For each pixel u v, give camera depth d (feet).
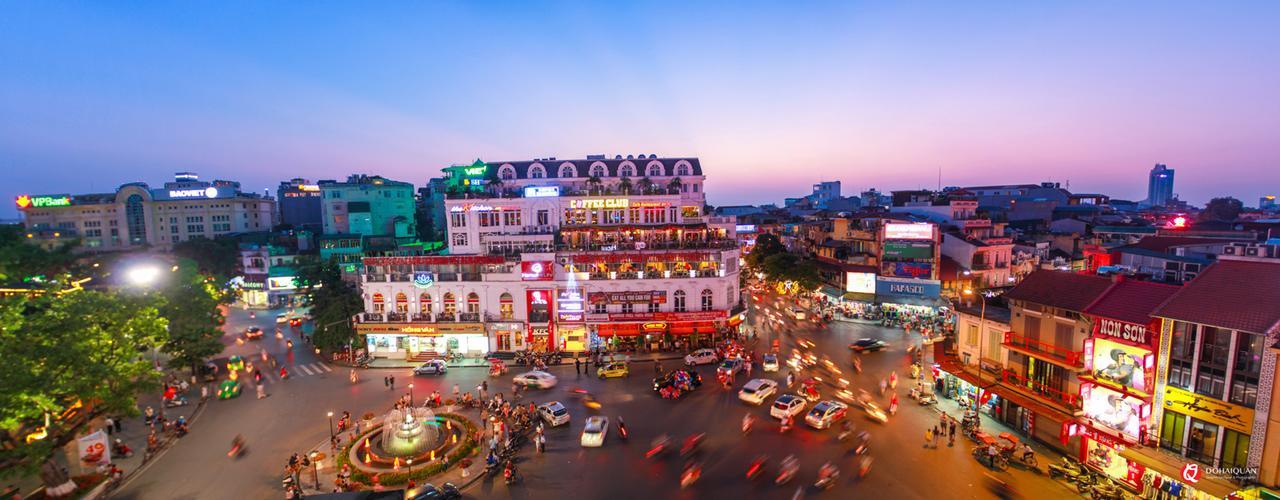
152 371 119.55
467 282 190.49
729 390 153.07
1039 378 117.29
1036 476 103.35
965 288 236.43
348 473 109.50
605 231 211.82
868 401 142.61
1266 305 82.94
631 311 192.75
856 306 240.53
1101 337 101.30
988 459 107.55
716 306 195.21
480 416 136.77
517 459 114.42
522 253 189.47
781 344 197.77
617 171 239.91
